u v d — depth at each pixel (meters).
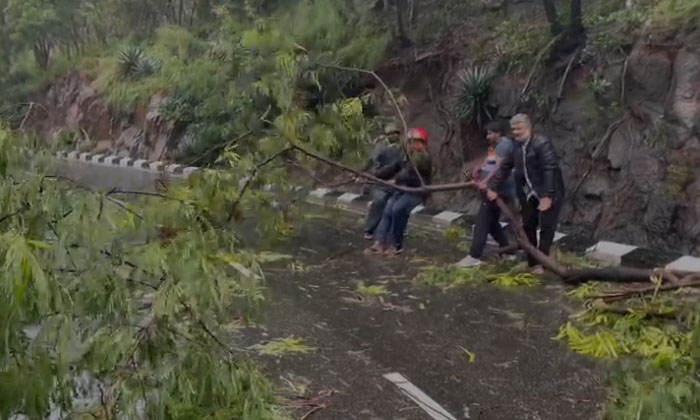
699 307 4.16
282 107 5.33
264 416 3.10
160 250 2.97
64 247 2.70
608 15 10.70
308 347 5.28
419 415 4.13
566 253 8.25
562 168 9.73
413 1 14.02
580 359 5.00
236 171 4.86
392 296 6.65
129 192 3.31
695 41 8.65
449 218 10.41
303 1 12.79
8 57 25.27
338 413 4.15
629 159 8.93
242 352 5.12
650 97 9.01
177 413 2.94
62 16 24.62
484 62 11.82
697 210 8.03
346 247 8.78
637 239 8.55
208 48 16.69
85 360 2.78
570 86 10.25
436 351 5.20
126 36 24.47
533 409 4.21
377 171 8.18
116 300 2.75
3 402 2.42
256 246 8.33
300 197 5.39
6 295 2.07
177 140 17.78
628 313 5.60
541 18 12.00
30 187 2.70
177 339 2.94
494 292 6.72
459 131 11.73
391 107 10.43
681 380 3.17
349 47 12.73
